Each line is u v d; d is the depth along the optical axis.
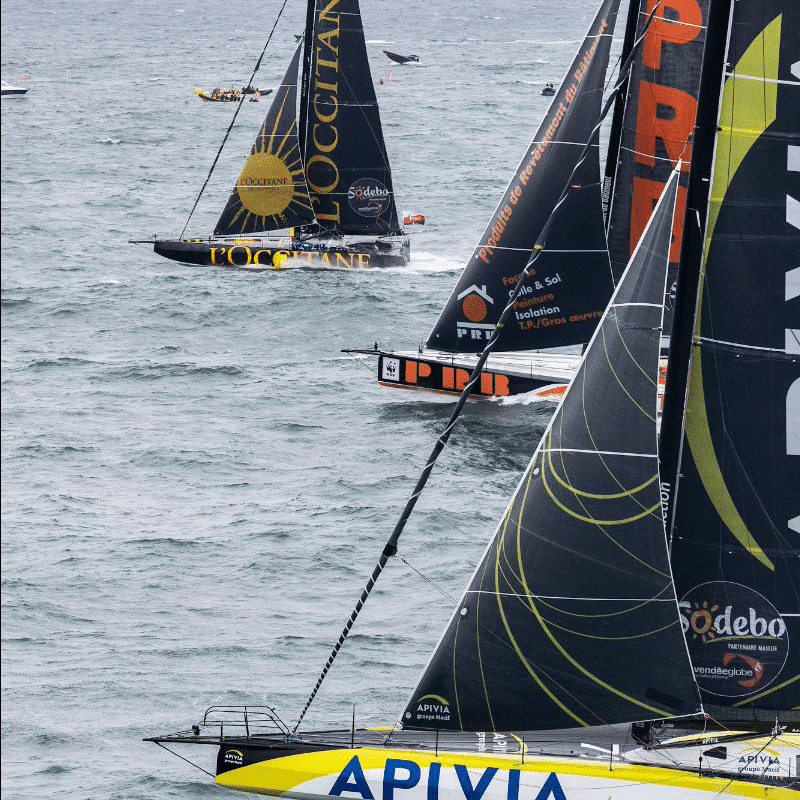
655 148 151.75
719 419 80.19
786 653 80.25
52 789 96.94
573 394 80.69
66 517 146.00
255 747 79.81
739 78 78.06
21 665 113.25
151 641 117.44
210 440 171.25
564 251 163.00
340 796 78.38
